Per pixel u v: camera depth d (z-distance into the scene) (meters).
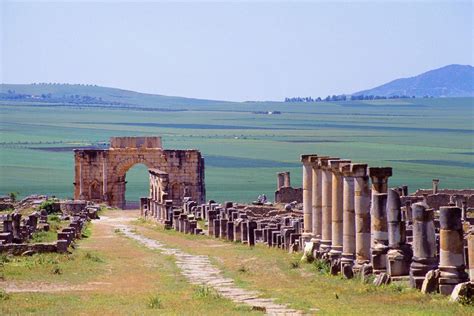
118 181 165.38
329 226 67.44
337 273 61.38
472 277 47.06
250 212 109.31
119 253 81.19
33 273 63.53
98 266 70.00
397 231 55.12
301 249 74.62
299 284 58.09
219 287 57.94
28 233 90.31
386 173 58.09
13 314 46.75
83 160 164.75
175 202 159.50
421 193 120.19
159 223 125.62
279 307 48.88
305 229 73.88
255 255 76.69
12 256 73.75
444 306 46.03
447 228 49.12
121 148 164.62
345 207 61.97
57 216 129.75
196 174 163.88
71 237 88.00
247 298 52.69
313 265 65.44
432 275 49.84
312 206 72.00
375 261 56.84
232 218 98.69
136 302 51.28
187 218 108.94
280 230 82.56
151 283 60.44
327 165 67.31
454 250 49.06
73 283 59.81
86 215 133.75
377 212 57.56
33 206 141.88
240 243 91.12
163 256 78.38
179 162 164.00
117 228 118.50
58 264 68.94
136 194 195.25
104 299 52.50
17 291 55.84
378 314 45.00
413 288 51.25
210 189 194.12
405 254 54.91
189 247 88.12
